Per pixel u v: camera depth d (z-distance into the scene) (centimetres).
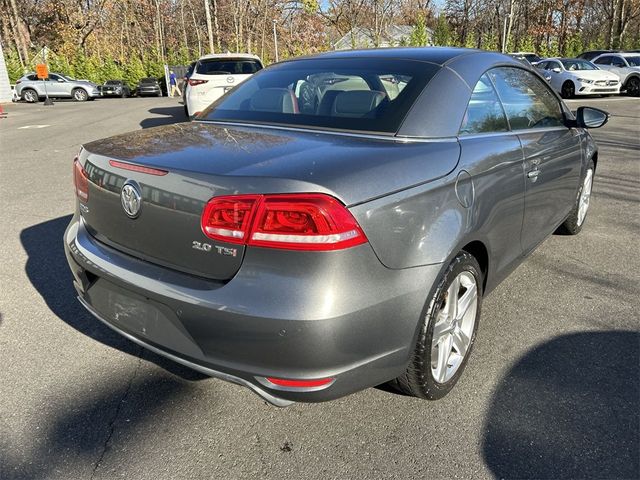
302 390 187
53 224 521
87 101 2919
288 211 177
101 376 270
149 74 4525
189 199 194
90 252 237
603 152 889
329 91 271
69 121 1603
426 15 6381
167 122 1521
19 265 414
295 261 179
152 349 216
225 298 185
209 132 256
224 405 248
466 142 252
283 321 177
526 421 235
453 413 241
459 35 5609
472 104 268
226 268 190
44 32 5062
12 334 310
